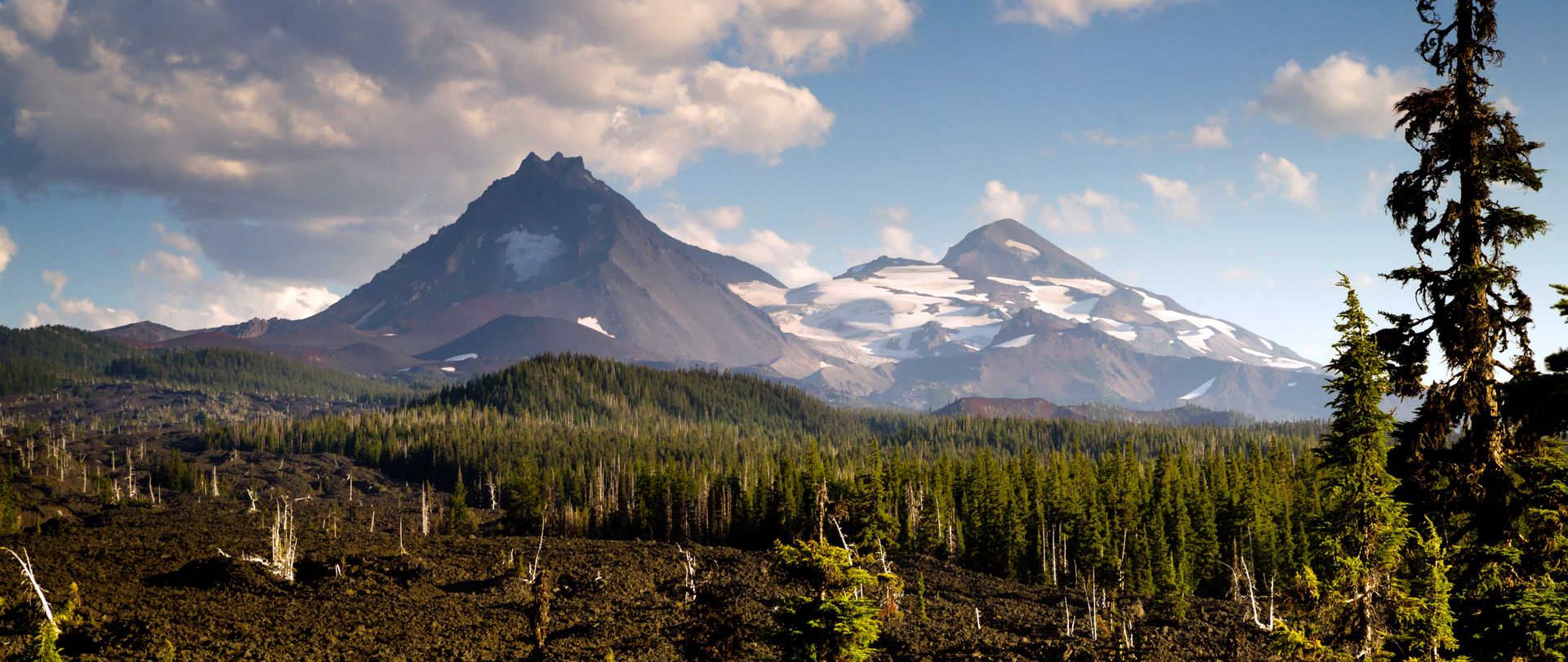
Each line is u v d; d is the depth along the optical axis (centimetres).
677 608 8469
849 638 3009
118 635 6512
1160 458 14612
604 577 9769
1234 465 13738
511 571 9894
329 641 6938
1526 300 2277
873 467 13100
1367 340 2430
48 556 9138
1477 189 2291
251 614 7556
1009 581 10844
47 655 3528
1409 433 2409
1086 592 9769
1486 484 2314
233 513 16788
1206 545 10494
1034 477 14012
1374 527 2431
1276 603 2694
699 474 17925
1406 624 2442
